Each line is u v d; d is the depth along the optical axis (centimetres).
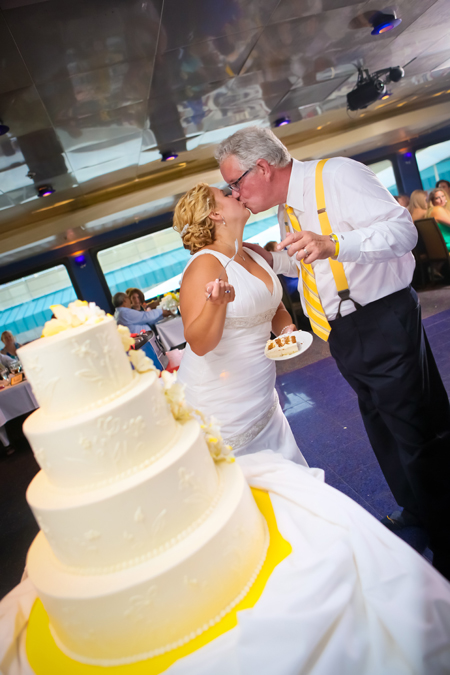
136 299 804
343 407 372
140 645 94
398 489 211
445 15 486
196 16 323
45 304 876
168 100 456
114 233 867
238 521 103
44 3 261
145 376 115
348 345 179
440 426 184
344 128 886
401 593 91
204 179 765
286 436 185
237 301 160
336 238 147
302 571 96
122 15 294
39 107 376
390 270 171
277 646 83
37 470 486
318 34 425
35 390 106
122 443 100
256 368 170
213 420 131
